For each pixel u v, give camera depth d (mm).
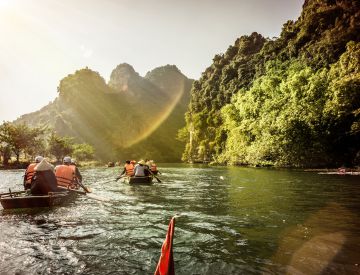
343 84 31484
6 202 9344
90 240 6180
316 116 34125
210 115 80688
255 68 70750
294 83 38625
